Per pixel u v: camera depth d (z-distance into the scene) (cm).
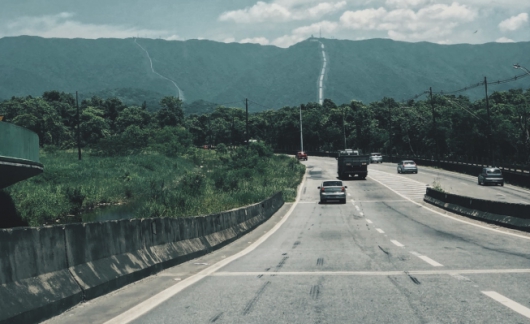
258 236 2069
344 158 6431
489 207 2370
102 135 14588
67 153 10625
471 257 1194
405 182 5981
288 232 2194
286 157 10925
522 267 1018
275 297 780
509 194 4603
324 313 665
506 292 772
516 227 1950
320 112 17238
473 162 7694
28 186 4944
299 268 1101
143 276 995
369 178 6700
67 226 767
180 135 12606
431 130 9756
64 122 15425
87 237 827
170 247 1231
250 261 1255
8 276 605
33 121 12069
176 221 1313
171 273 1081
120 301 774
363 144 13825
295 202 4288
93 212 4238
